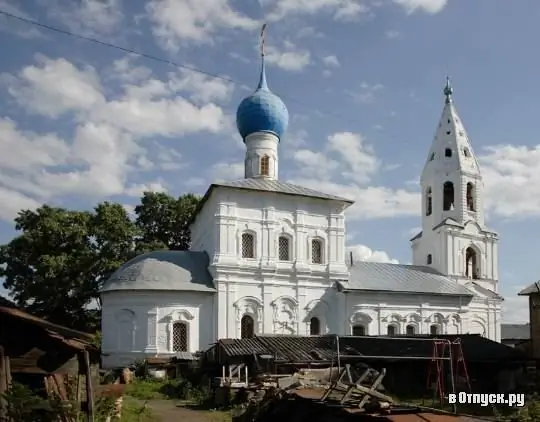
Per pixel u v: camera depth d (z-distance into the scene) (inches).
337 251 1973.4
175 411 1124.5
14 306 696.4
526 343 1631.4
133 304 1769.2
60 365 688.4
